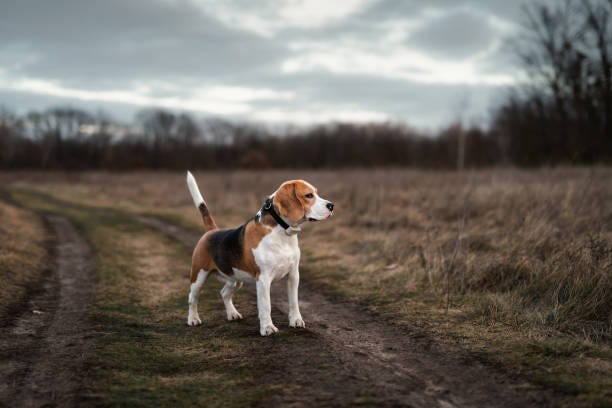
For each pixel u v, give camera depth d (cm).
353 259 799
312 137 5894
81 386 349
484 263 616
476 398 322
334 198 1447
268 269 459
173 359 406
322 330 482
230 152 6012
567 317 460
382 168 2836
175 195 2019
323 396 328
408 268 677
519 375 352
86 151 7000
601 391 316
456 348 415
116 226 1301
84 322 520
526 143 2944
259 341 447
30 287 671
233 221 1288
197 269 512
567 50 2714
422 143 4856
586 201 841
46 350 429
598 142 2097
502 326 459
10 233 996
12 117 6925
